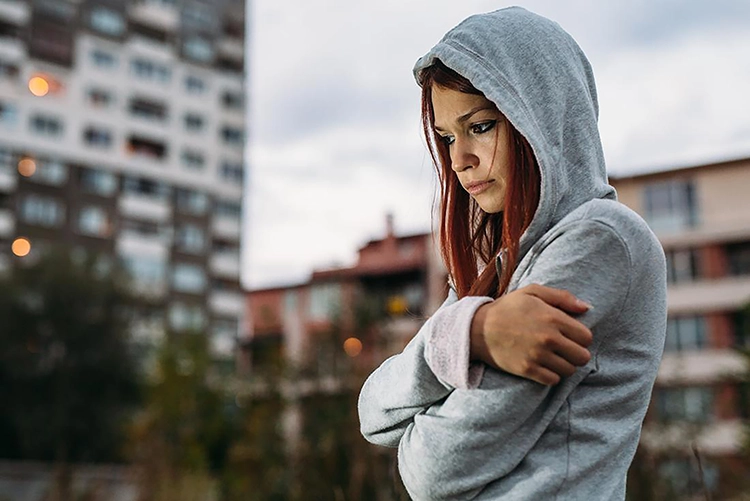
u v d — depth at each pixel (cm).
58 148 4494
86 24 4703
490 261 152
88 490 1164
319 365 1360
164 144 4872
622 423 139
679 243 3262
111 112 4716
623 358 140
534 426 135
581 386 138
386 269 3541
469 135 147
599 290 136
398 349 1348
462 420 132
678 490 854
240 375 1459
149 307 3100
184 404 1439
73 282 2962
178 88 4969
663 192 3319
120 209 4616
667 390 1359
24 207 4347
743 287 3145
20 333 2897
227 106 5131
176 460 1320
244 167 5109
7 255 4259
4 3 4462
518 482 133
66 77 4597
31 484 1462
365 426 152
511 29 145
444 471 133
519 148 142
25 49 4494
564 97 145
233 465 1255
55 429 2800
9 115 4406
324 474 1009
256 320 3903
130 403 2923
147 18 4912
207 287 4803
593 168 147
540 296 130
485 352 130
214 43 5134
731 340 3111
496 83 140
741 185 3247
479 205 153
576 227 137
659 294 143
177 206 4809
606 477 136
